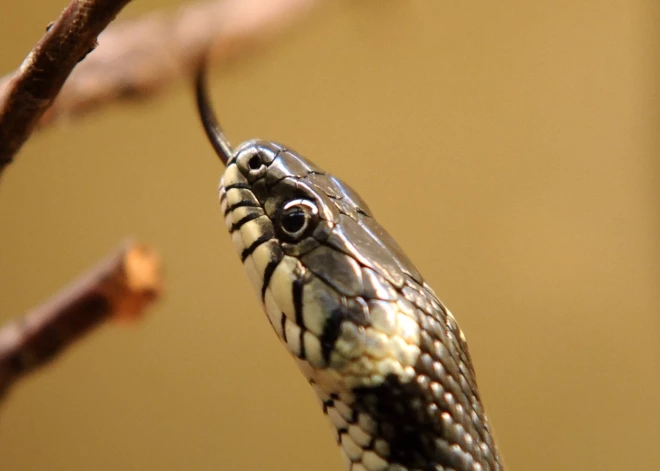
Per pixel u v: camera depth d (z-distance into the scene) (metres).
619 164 0.69
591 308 0.70
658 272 0.68
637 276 0.69
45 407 0.74
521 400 0.71
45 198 0.71
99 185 0.71
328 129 0.70
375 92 0.70
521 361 0.70
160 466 0.73
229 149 0.48
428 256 0.71
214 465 0.73
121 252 0.51
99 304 0.51
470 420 0.47
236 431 0.73
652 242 0.68
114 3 0.44
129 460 0.74
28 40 0.63
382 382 0.47
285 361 0.72
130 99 0.51
